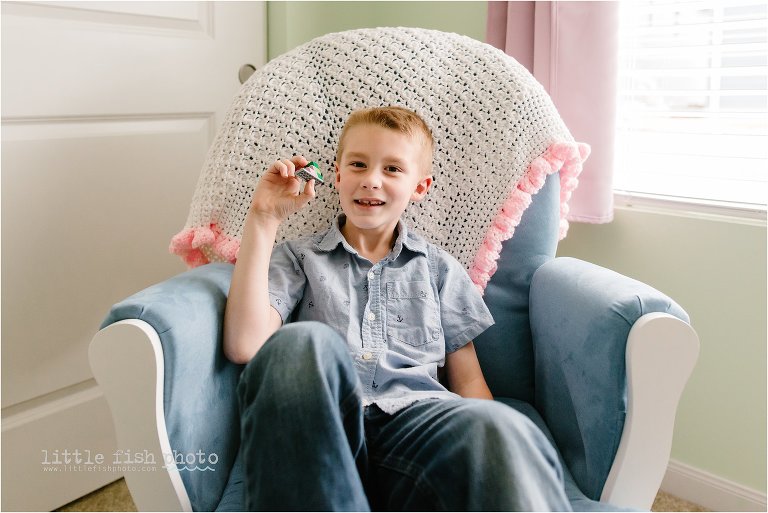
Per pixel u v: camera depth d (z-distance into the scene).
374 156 1.07
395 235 1.19
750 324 1.37
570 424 1.02
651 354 0.89
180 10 1.52
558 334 1.06
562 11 1.43
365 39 1.26
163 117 1.53
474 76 1.25
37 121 1.31
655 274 1.49
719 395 1.44
